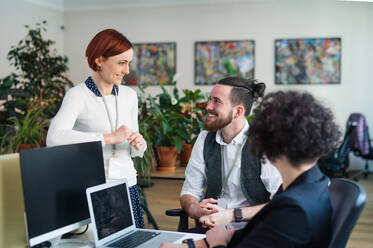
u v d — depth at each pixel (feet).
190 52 25.05
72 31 26.94
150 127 11.16
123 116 6.19
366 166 22.31
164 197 10.00
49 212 4.21
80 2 26.43
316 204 3.23
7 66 23.06
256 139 3.47
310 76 23.66
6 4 22.80
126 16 25.88
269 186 6.11
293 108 3.29
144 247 4.54
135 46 25.72
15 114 16.37
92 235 5.05
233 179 6.34
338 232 3.46
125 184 5.23
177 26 25.16
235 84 5.98
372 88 23.15
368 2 22.90
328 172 20.15
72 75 26.89
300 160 3.34
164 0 25.17
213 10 24.61
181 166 11.28
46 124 13.24
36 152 4.14
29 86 20.30
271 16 23.91
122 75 5.81
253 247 3.22
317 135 3.21
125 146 6.17
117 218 4.94
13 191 4.47
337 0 23.22
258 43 24.14
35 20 24.77
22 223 4.58
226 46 24.52
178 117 11.53
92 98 5.86
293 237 3.09
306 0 23.52
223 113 5.96
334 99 23.56
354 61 23.26
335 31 23.34
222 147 6.51
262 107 3.50
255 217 3.51
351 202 3.54
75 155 4.66
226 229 4.36
